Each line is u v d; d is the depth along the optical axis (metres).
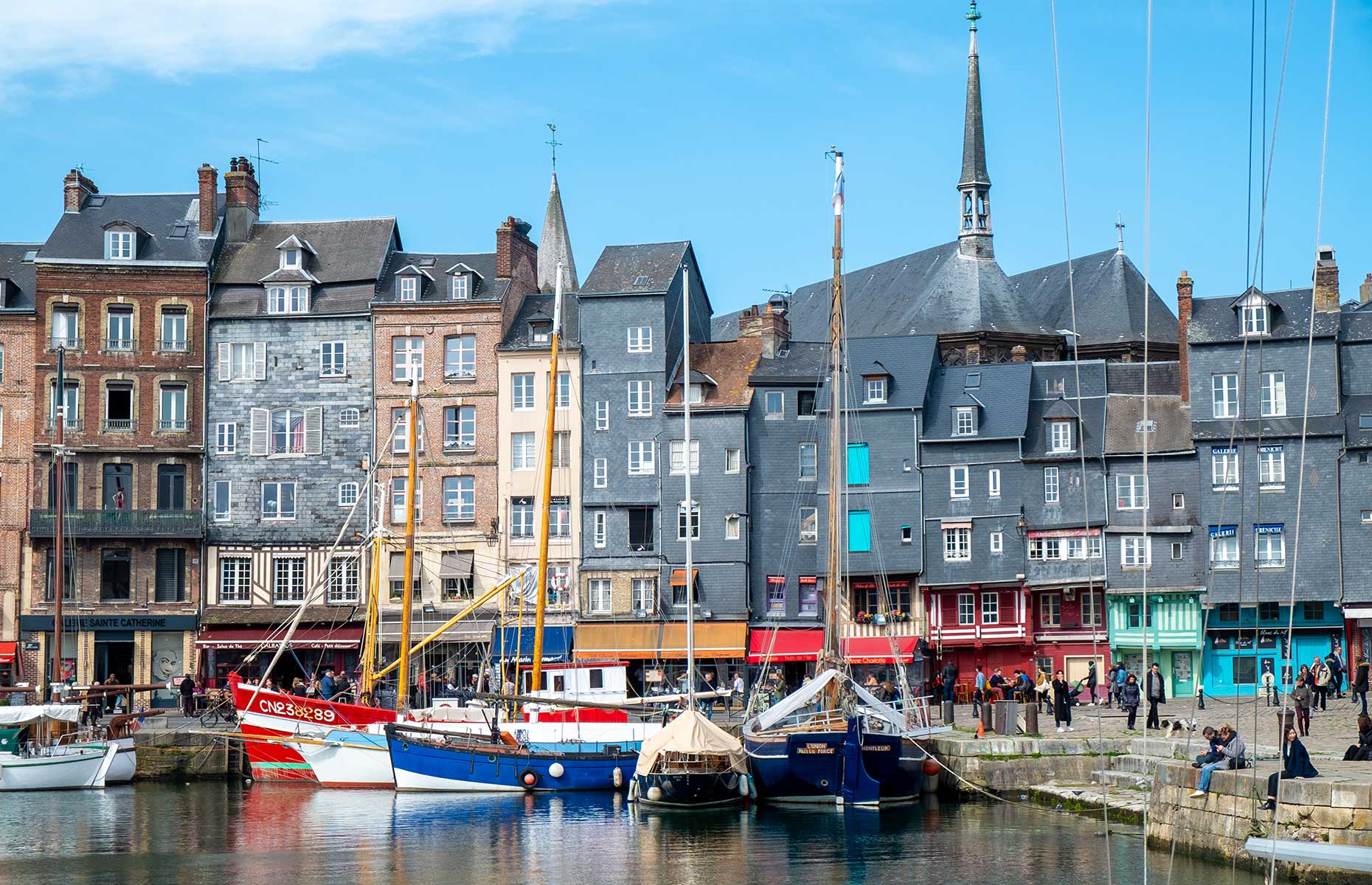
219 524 72.19
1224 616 67.44
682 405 71.75
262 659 70.81
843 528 70.81
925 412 72.25
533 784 49.72
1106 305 86.19
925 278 91.81
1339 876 29.19
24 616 70.88
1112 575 68.19
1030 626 69.19
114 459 72.19
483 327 72.56
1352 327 68.62
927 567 70.69
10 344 72.19
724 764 46.47
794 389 72.81
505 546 71.38
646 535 71.62
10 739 53.53
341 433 72.50
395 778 50.28
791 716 49.50
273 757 54.22
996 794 46.16
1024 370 72.44
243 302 73.62
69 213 74.69
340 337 73.00
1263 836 30.91
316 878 36.50
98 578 71.38
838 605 51.91
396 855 39.25
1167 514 68.19
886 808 45.22
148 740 55.97
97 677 71.25
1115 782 44.50
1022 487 70.19
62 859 39.44
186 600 71.62
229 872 37.50
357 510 71.94
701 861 37.50
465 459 71.94
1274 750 40.38
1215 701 60.62
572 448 72.06
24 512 71.50
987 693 60.44
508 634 69.88
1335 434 66.19
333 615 70.94
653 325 72.38
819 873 35.62
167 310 72.94
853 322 95.62
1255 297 68.50
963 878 34.59
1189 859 33.78
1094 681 59.25
